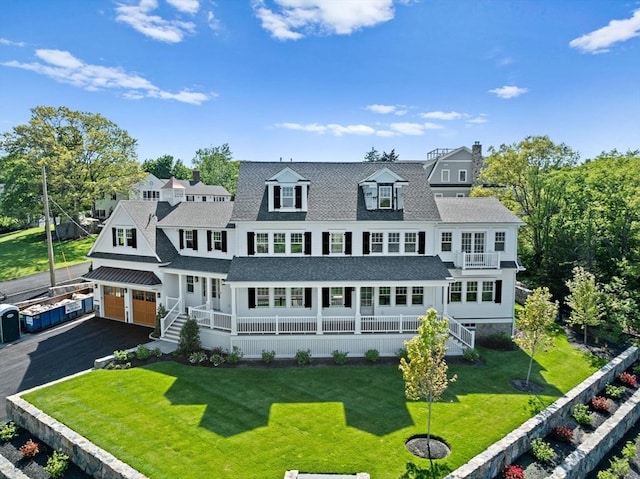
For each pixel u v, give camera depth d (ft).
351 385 66.59
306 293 84.28
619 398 68.95
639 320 88.84
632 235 102.37
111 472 45.16
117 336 89.66
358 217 85.66
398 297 85.76
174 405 59.52
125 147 204.33
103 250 103.96
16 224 219.61
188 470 45.57
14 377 70.33
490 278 87.30
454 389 65.87
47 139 168.45
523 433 52.60
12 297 110.63
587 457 51.72
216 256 91.71
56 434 51.90
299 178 86.02
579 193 111.65
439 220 85.30
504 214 89.51
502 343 84.43
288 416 56.90
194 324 78.59
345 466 46.50
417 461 47.57
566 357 81.00
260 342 78.13
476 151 197.67
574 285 89.25
